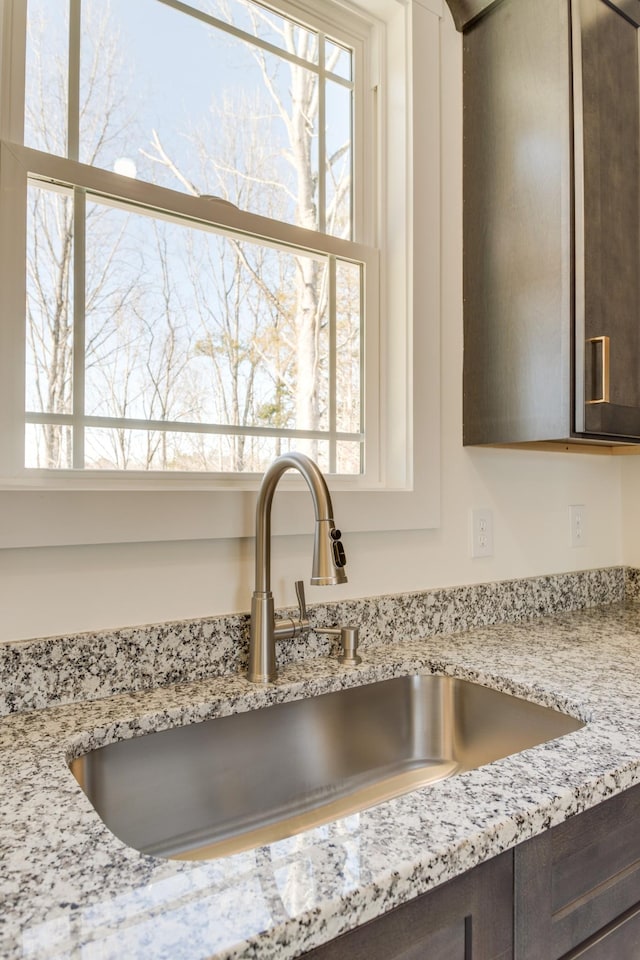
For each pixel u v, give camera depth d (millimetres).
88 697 850
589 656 1085
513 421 1224
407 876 470
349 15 1285
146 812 786
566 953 617
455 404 1327
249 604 1030
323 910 426
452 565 1310
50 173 914
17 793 591
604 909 658
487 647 1148
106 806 752
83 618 871
